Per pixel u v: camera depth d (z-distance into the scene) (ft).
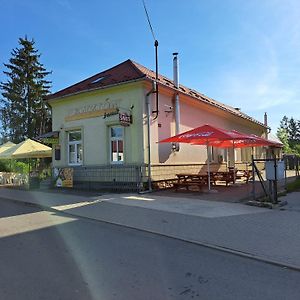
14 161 98.99
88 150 60.23
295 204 38.70
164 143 58.59
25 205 43.16
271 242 23.77
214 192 50.24
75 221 31.99
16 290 15.35
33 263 19.25
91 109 59.93
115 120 56.34
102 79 62.34
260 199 40.29
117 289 15.55
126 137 55.47
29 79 157.58
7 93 155.74
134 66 61.36
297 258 20.33
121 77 57.57
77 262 19.51
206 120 74.43
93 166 58.44
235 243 23.70
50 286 15.84
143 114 53.98
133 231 27.94
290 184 57.36
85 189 57.26
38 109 155.53
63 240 24.66
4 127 160.66
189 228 28.09
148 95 54.85
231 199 43.19
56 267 18.57
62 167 62.90
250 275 17.66
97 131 59.00
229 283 16.46
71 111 63.31
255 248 22.47
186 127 66.18
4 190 61.98
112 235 26.43
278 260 20.03
